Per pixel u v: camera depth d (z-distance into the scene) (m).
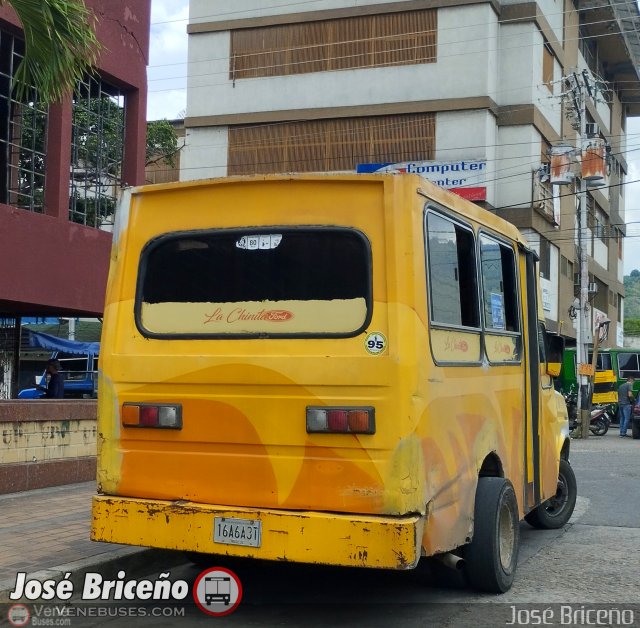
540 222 32.66
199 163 34.44
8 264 11.48
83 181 13.23
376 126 32.16
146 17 14.16
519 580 6.98
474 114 30.95
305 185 5.72
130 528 5.71
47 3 7.78
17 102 10.88
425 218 5.63
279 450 5.46
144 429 5.80
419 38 31.59
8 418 9.91
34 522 8.24
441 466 5.59
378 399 5.25
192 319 5.86
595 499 11.27
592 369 24.44
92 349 23.20
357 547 5.16
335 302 5.50
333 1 32.75
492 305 6.92
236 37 34.06
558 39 34.91
